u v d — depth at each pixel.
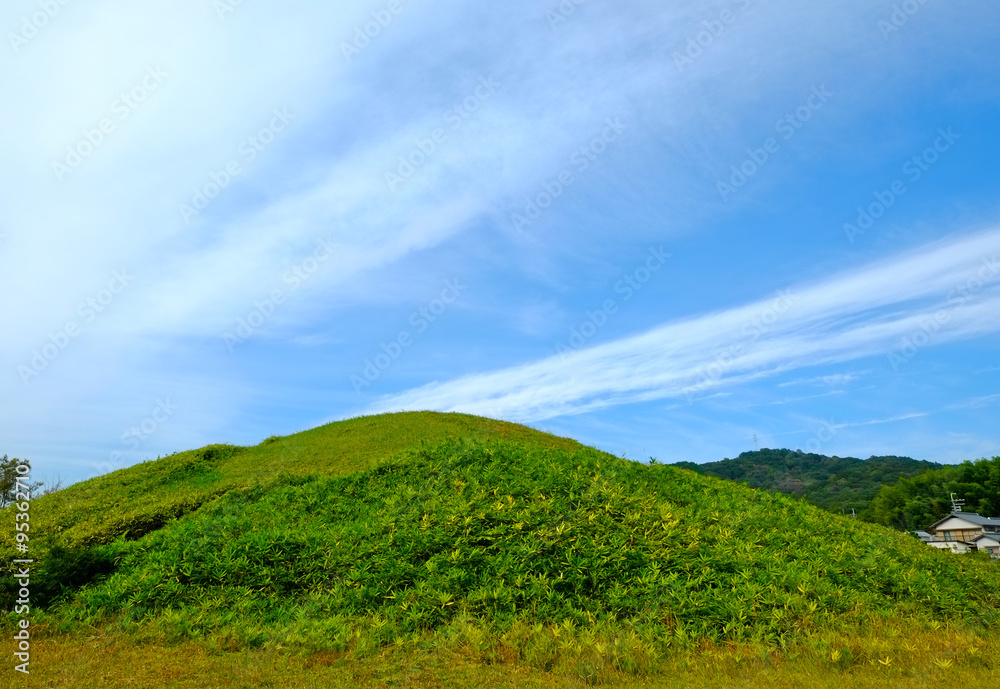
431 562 9.88
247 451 24.52
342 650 8.19
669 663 7.55
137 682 7.16
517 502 11.55
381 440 21.78
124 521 14.54
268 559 10.77
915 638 8.28
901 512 55.66
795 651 7.77
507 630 8.41
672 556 9.84
